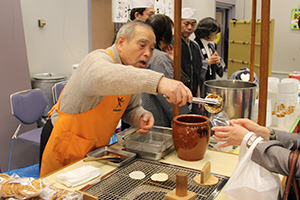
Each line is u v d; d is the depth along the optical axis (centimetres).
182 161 122
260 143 89
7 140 311
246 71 265
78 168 109
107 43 552
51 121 160
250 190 86
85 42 425
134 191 95
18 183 89
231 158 126
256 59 509
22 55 313
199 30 343
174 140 123
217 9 738
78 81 133
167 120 204
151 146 122
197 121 128
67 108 144
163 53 191
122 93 112
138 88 108
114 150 129
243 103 147
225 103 148
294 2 591
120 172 110
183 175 89
